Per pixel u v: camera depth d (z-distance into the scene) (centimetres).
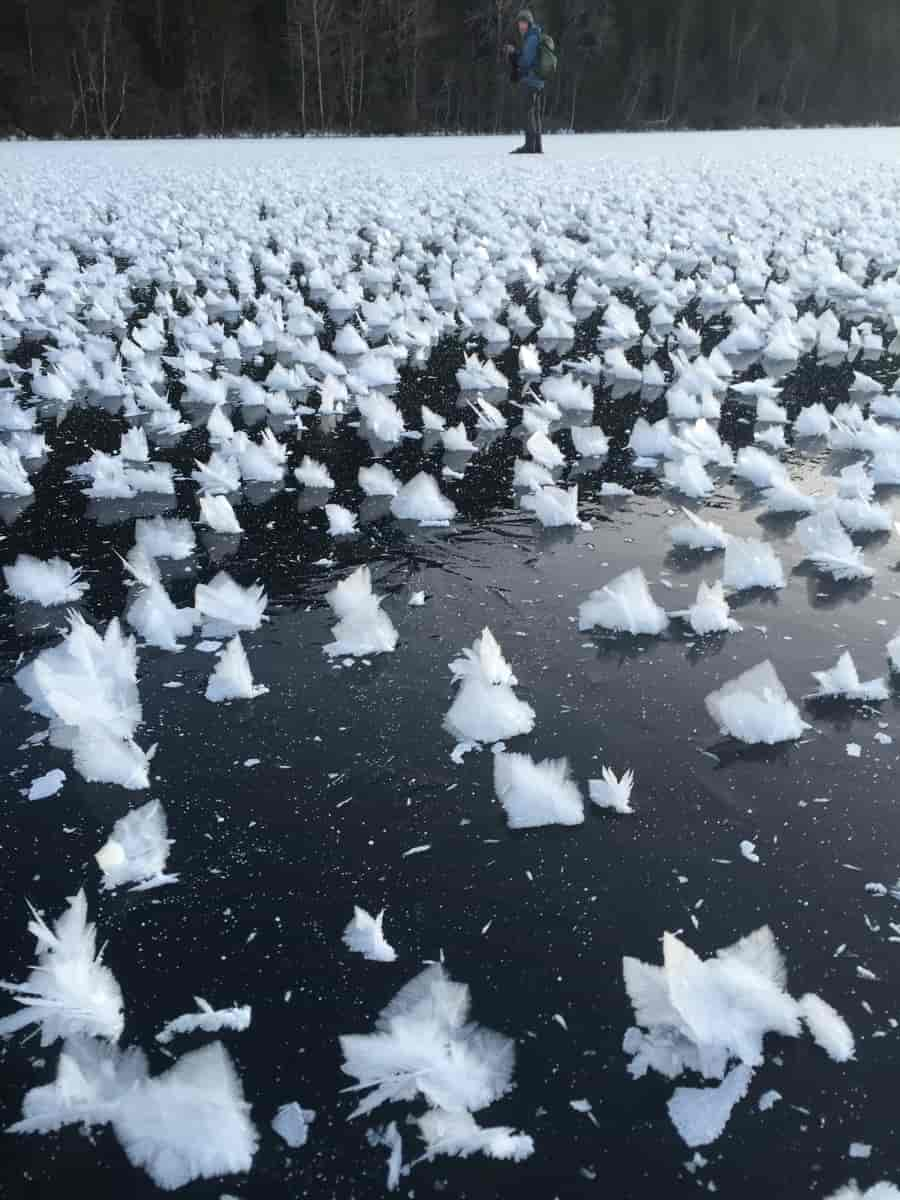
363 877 163
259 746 197
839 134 3347
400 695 214
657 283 705
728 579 263
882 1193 111
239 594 248
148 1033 137
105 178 1470
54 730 204
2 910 158
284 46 4509
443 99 4675
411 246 848
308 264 792
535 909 156
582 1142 121
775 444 382
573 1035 135
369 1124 124
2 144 2953
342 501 327
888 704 209
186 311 641
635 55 5131
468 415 427
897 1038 135
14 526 310
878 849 168
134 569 262
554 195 1216
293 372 480
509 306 659
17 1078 131
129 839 169
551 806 175
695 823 175
